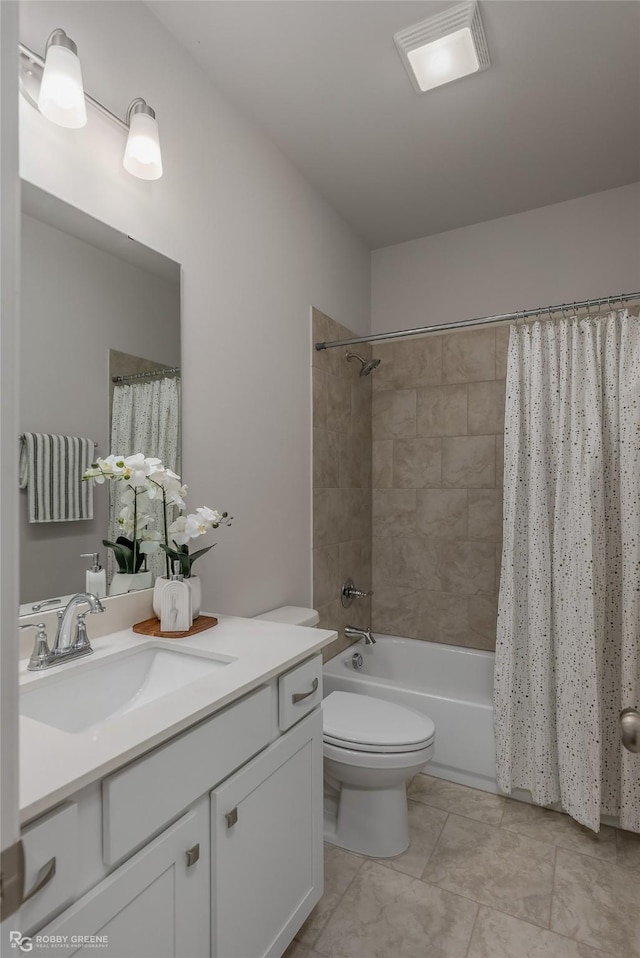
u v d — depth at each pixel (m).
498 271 2.83
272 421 2.16
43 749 0.81
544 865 1.75
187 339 1.70
